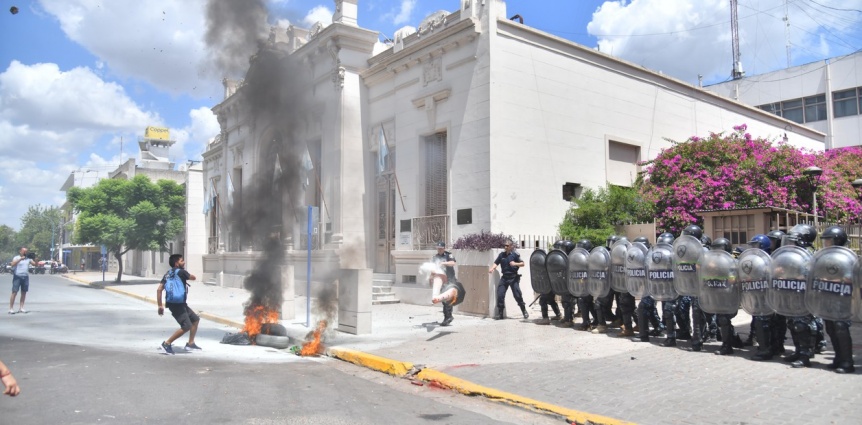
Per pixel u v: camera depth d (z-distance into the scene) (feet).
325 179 59.62
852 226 45.52
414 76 51.49
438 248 37.42
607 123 52.54
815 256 22.52
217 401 19.40
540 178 46.47
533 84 46.80
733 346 27.91
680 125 61.16
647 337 29.76
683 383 21.08
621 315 33.09
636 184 51.96
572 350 27.96
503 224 43.60
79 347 30.55
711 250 26.35
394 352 28.40
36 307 54.49
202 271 101.86
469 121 45.44
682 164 49.70
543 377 22.70
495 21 44.68
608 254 31.81
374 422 17.52
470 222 44.70
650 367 23.84
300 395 20.76
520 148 45.37
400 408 19.44
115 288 84.69
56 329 38.40
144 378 22.93
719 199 46.21
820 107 97.50
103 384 21.72
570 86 49.65
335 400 20.16
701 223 46.11
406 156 52.19
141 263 152.56
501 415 18.78
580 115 50.19
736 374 22.20
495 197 43.29
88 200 106.93
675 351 27.09
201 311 49.70
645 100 56.90
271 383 22.68
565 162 48.52
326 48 59.26
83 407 18.38
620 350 27.66
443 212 48.80
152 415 17.57
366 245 56.85
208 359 27.99
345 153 56.29
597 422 17.16
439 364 25.50
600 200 47.06
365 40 57.82
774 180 46.70
